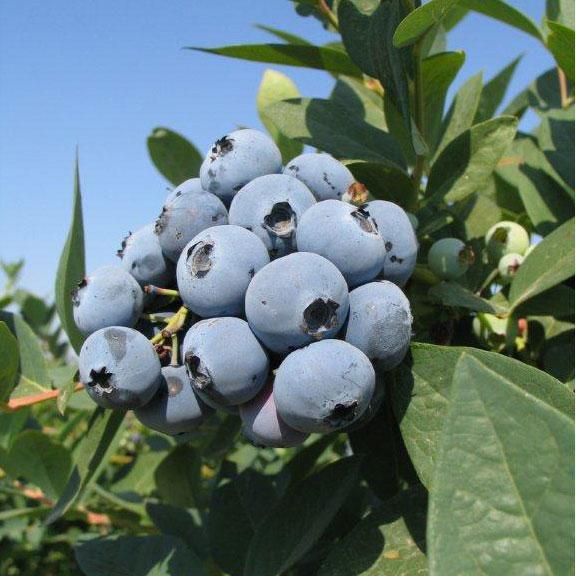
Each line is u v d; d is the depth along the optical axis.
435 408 0.12
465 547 0.08
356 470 0.15
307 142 0.17
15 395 0.18
